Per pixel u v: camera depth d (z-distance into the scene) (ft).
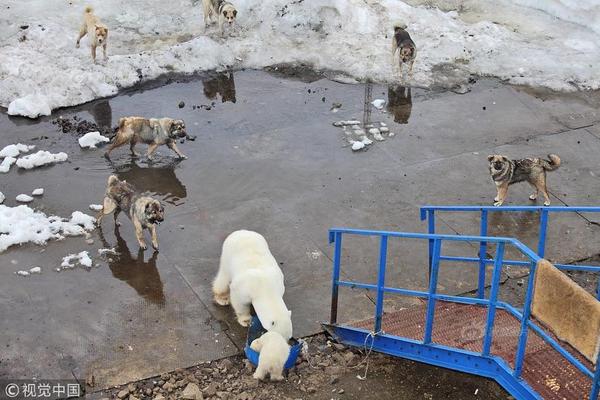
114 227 31.32
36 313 26.68
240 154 36.37
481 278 26.35
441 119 39.78
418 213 32.86
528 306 19.58
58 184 33.78
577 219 32.81
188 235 30.96
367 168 35.70
